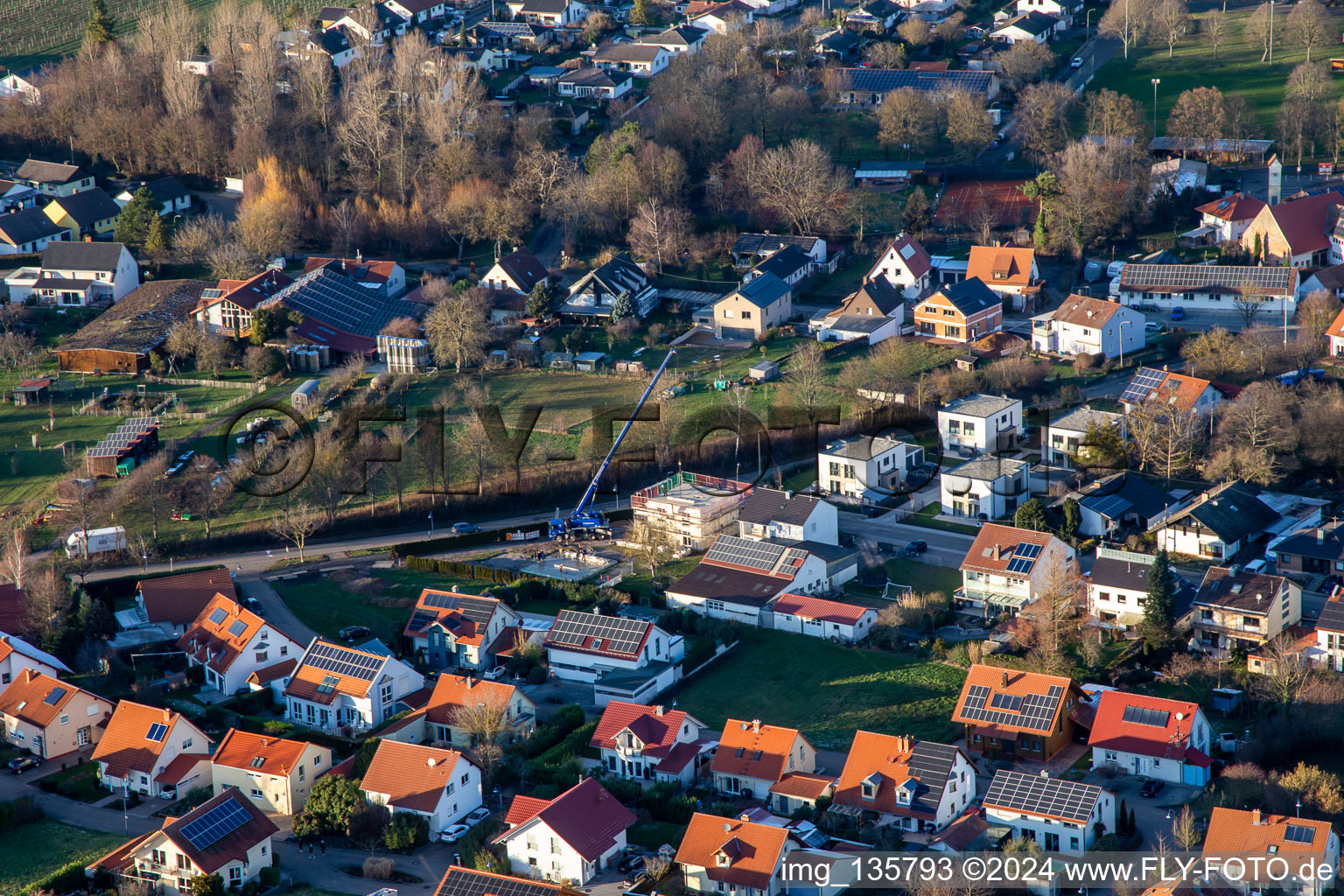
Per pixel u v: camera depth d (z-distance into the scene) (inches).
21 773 4950.8
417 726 5007.4
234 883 4183.1
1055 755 4719.5
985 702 4803.2
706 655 5462.6
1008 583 5639.8
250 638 5403.5
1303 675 4778.5
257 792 4667.8
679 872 4133.9
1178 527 5910.4
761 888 3937.0
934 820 4288.9
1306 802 4160.9
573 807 4195.4
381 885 4165.8
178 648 5610.2
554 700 5236.2
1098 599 5521.7
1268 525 5994.1
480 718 4852.4
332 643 5482.3
